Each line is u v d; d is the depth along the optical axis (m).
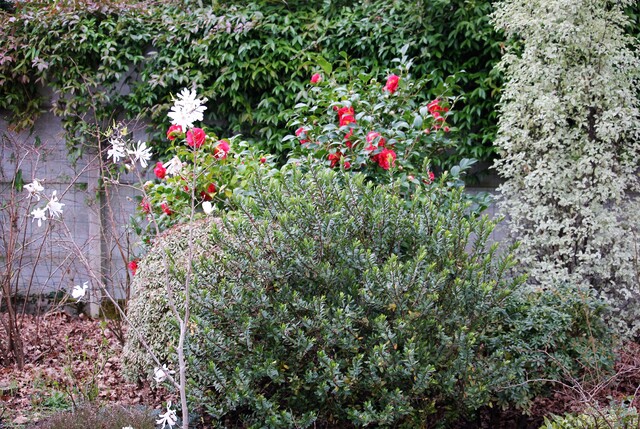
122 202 5.93
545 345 3.33
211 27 5.69
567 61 4.59
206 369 2.86
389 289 2.68
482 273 2.81
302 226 2.89
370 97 4.61
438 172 5.52
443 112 4.71
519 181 4.81
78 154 5.87
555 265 4.62
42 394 3.62
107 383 3.90
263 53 5.58
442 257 2.90
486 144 5.49
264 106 5.63
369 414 2.65
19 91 5.91
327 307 2.80
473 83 5.47
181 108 2.22
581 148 4.61
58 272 5.93
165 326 3.23
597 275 4.62
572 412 3.16
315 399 2.87
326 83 4.91
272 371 2.68
